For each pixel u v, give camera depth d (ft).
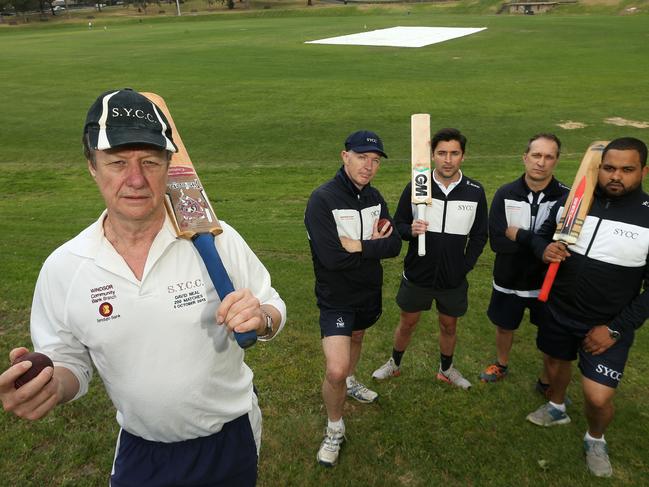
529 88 54.70
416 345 12.49
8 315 13.17
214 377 5.46
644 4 146.61
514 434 9.58
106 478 8.38
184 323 5.10
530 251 10.10
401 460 9.00
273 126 43.73
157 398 5.21
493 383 11.05
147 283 4.94
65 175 33.22
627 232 8.15
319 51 85.76
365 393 10.45
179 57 82.17
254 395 6.49
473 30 111.14
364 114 46.44
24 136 42.50
